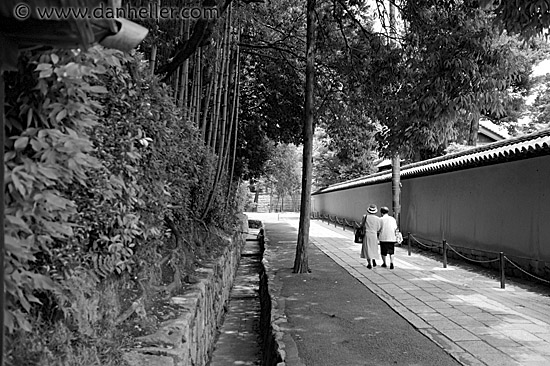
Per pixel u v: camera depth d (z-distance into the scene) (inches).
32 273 76.9
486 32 270.4
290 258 488.7
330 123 535.2
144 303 169.0
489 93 279.7
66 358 98.7
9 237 70.4
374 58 385.7
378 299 288.8
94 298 122.2
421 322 232.7
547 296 292.7
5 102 81.7
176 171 218.1
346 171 1357.0
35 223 80.4
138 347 139.3
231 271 456.8
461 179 472.1
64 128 88.3
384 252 420.2
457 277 370.3
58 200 78.8
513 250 375.6
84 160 86.7
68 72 82.8
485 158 384.5
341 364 177.0
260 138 659.4
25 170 75.5
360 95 434.6
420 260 474.6
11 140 79.7
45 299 96.0
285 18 550.6
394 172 620.1
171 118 191.5
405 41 350.0
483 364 172.7
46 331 95.0
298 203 2139.5
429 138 316.5
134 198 137.1
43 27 62.8
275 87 596.4
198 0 222.5
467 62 270.5
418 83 303.9
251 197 2023.9
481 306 266.1
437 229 531.5
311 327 227.8
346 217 1054.4
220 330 312.5
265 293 340.2
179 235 251.0
